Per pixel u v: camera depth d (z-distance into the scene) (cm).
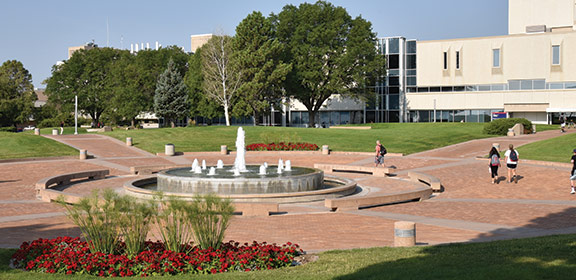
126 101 6988
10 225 1558
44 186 2255
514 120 5038
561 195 2044
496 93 6925
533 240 1113
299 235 1346
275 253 1008
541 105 6694
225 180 2069
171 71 6588
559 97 6606
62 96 8112
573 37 6519
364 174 3017
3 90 8500
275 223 1548
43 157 3628
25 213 1802
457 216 1625
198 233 1041
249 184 2072
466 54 7044
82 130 7800
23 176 2920
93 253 998
